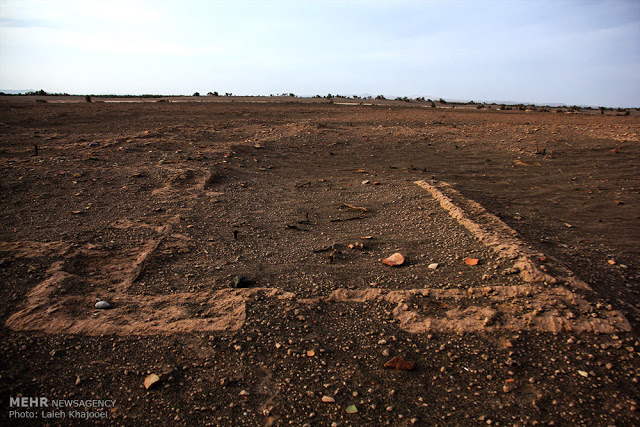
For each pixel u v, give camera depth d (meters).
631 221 6.91
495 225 5.94
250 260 5.06
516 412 2.84
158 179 8.05
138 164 9.05
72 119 17.14
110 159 9.32
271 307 3.98
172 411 2.82
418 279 4.58
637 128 16.42
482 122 19.89
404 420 2.79
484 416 2.81
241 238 5.75
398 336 3.66
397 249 5.45
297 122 18.08
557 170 10.64
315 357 3.38
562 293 4.09
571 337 3.57
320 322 3.83
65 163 8.50
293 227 6.28
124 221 5.92
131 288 4.25
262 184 8.80
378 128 17.06
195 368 3.22
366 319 3.90
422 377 3.20
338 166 11.05
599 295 4.16
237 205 7.21
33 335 3.46
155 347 3.41
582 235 6.24
